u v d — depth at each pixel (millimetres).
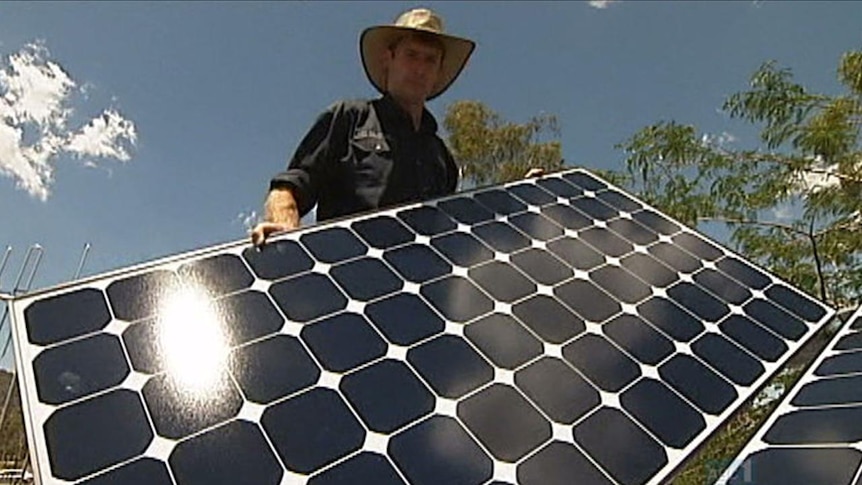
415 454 834
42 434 759
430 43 1810
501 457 857
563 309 1196
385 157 1721
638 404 1002
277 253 1179
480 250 1348
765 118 4168
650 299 1293
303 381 908
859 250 3799
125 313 956
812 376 1105
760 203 4145
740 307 1331
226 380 880
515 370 1012
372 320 1062
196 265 1090
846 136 3879
